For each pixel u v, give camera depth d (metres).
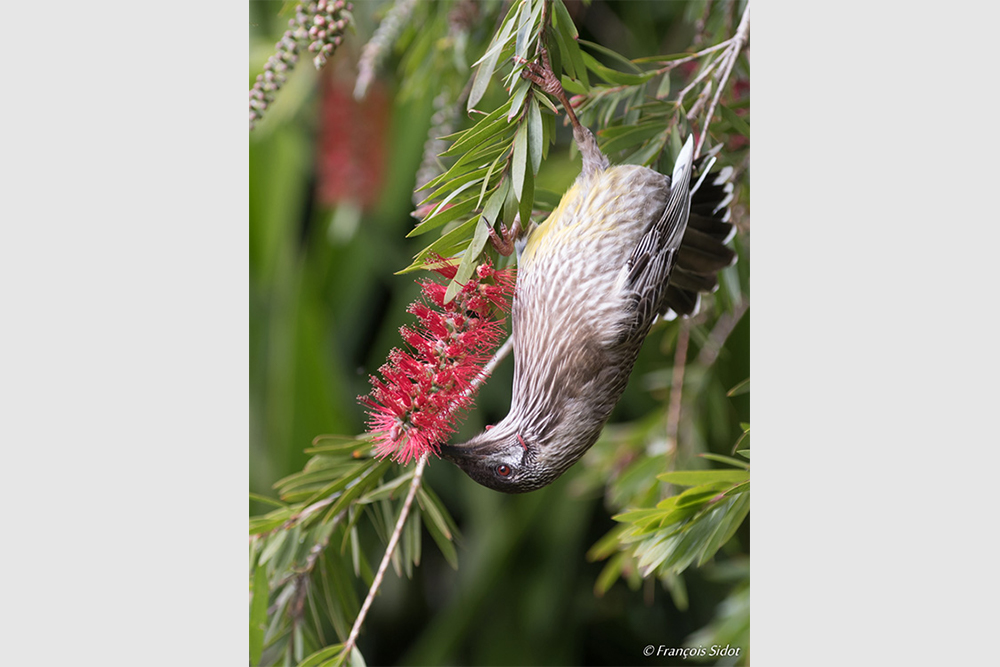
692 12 4.00
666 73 3.86
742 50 3.87
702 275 3.88
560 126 4.13
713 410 4.09
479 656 4.25
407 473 3.86
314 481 3.86
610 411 3.79
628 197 3.79
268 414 4.22
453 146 3.71
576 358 3.78
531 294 3.79
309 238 4.38
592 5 4.20
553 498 4.30
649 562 3.79
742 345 4.09
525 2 3.72
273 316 4.23
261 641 3.82
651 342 4.24
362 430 4.33
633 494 4.05
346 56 4.12
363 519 4.41
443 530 3.84
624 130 3.84
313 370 4.20
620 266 3.79
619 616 4.41
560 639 4.30
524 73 3.72
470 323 3.73
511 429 3.78
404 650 4.54
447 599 4.59
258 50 4.10
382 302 4.57
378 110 4.15
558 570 4.31
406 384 3.72
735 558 4.06
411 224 4.37
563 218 3.79
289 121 4.17
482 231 3.71
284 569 3.84
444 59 3.98
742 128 3.87
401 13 3.97
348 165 4.15
